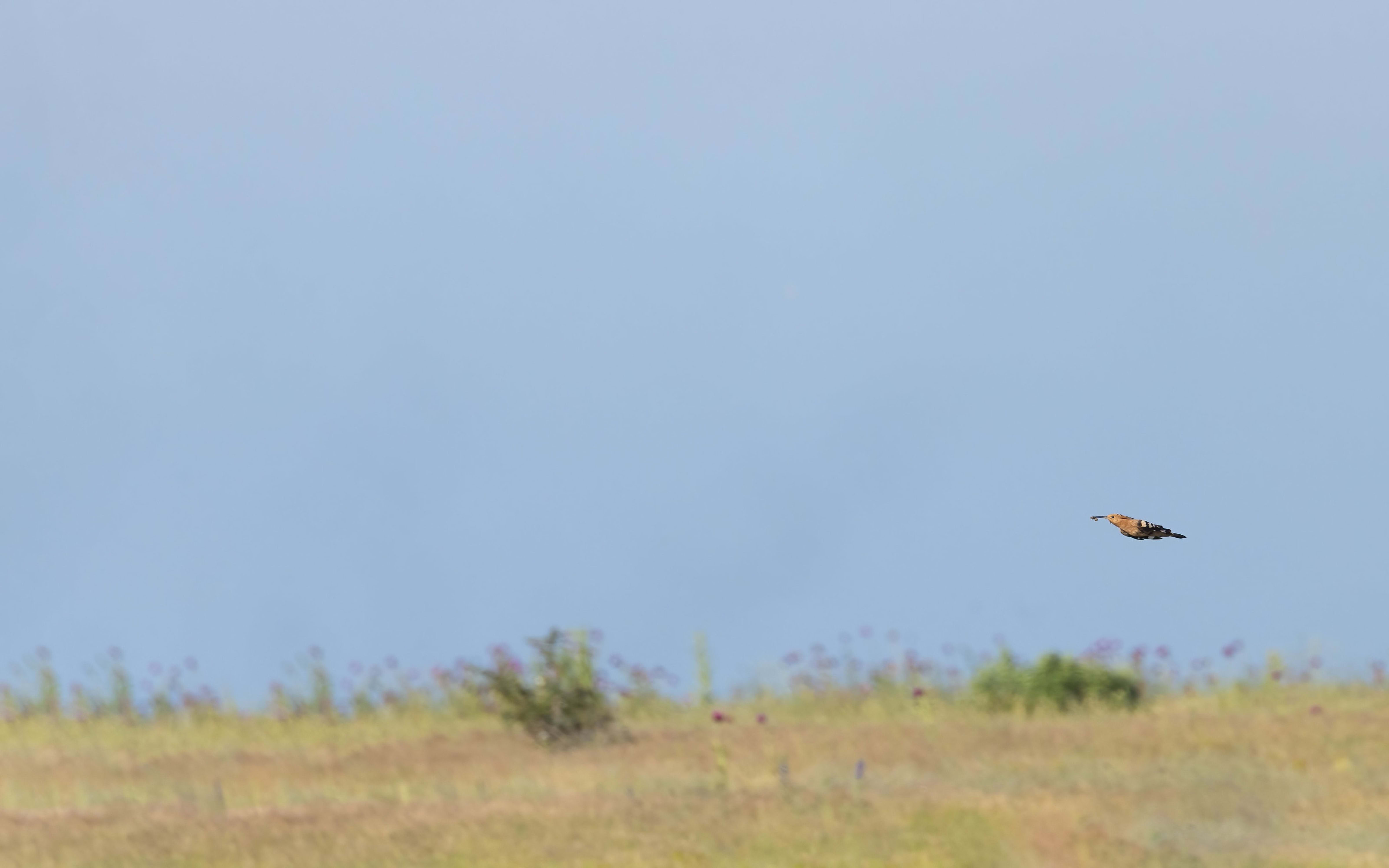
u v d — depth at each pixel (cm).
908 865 3762
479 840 4069
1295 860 3753
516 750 5891
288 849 4028
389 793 4872
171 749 6216
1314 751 4947
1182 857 3772
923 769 4950
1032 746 5262
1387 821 4069
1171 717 5888
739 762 5178
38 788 5200
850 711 6606
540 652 6122
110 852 4028
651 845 3991
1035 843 3872
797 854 3875
